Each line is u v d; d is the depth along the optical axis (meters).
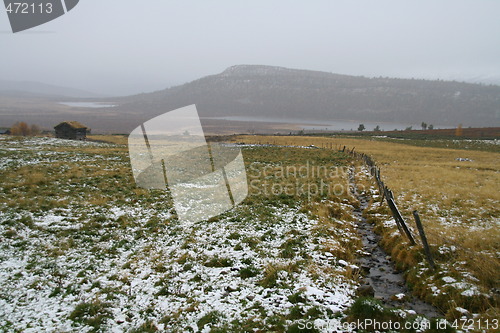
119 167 23.83
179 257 9.62
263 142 58.72
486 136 89.81
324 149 45.44
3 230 11.12
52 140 43.38
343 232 11.88
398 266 9.09
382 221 12.95
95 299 7.25
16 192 15.59
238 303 7.04
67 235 11.06
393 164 32.06
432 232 10.41
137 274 8.60
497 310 5.99
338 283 7.79
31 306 7.00
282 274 8.20
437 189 17.94
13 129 80.75
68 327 6.23
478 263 7.74
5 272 8.47
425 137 83.94
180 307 6.99
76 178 19.39
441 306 6.82
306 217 13.25
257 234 11.37
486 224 11.51
